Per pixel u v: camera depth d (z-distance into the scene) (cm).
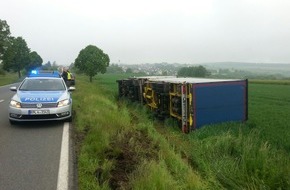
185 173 579
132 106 1723
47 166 625
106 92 2586
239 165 612
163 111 1254
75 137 855
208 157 700
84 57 4725
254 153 639
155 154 686
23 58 7838
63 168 611
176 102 1103
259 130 920
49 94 1066
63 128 987
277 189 507
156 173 519
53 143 802
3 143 806
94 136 787
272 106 1705
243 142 744
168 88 1187
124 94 2078
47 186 527
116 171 589
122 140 763
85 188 510
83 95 1903
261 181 517
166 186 488
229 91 1058
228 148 738
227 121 1054
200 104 1020
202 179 570
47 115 1012
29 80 1200
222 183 558
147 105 1534
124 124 927
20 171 597
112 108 1393
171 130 1068
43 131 947
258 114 1343
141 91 1619
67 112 1050
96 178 542
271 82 5603
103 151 675
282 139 817
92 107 1291
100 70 4759
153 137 823
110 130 844
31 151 731
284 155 654
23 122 1097
